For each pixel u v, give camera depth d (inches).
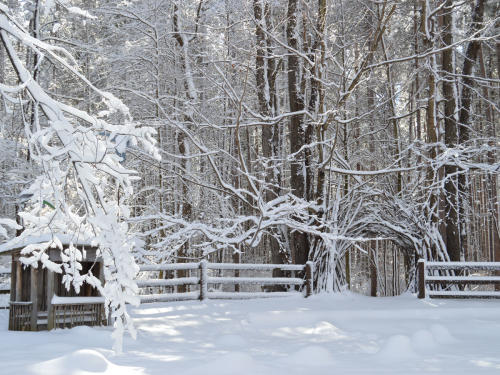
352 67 596.7
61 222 199.9
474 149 628.7
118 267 187.3
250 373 216.1
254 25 735.1
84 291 353.4
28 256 323.0
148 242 826.2
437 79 639.8
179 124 622.5
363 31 795.4
